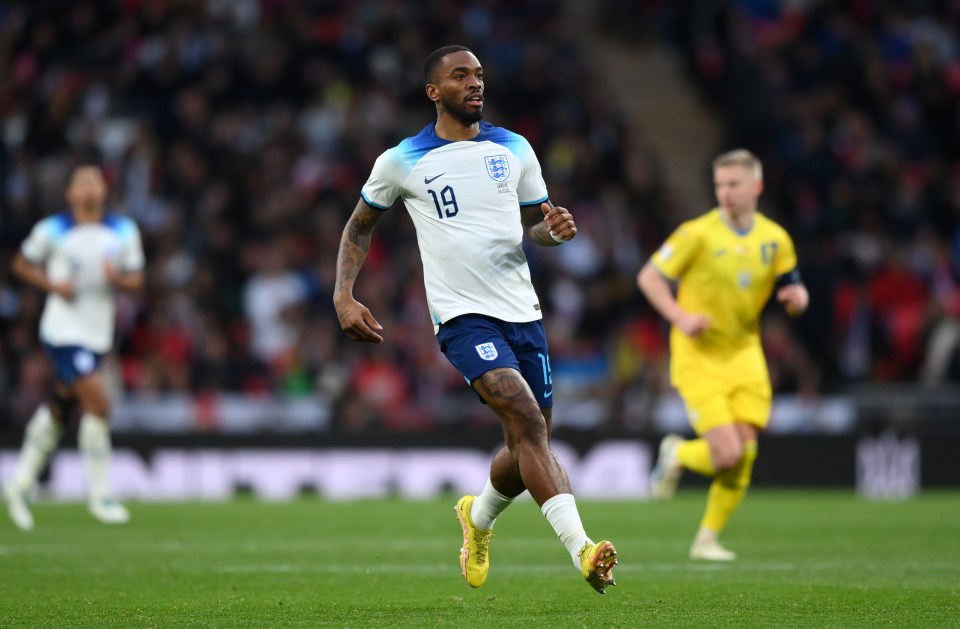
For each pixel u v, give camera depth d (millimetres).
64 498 49062
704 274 28812
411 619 18531
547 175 67375
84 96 66250
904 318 60906
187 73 67062
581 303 61719
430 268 20391
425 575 24812
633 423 55188
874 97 74875
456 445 51719
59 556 28234
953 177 73875
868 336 60844
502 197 20359
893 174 70562
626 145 71062
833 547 31203
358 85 68438
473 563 20953
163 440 50625
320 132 66125
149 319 57156
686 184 78312
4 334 58281
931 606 19891
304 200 62188
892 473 53031
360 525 37219
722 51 79312
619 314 62312
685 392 28938
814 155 71438
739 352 29062
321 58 68688
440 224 20281
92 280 36938
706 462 30609
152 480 50500
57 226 36906
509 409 19203
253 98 67250
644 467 52156
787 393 55844
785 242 29266
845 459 53125
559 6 78562
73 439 49938
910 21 80562
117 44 68250
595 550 17703
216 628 17719
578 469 52156
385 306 57625
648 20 84562
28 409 51969
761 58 75375
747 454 28609
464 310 19984
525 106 70188
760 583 23281
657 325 62250
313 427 53500
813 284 60844
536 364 20438
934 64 75812
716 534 28672
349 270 20484
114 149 64562
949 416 54562
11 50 69062
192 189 62500
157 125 66000
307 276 59250
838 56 75312
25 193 61312
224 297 58750
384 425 53594
